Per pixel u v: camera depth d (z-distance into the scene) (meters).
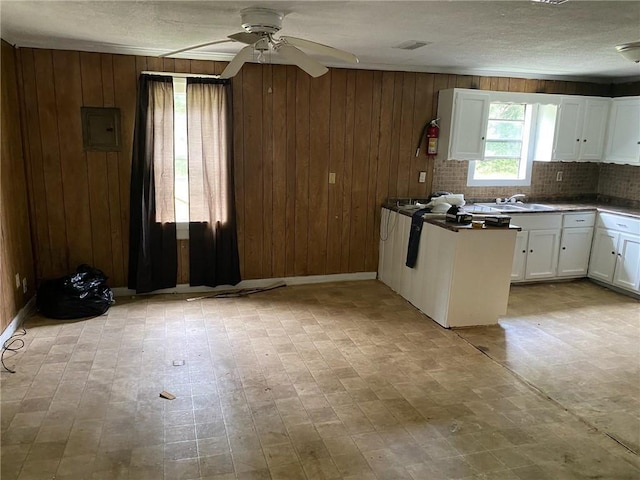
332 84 4.89
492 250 4.07
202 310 4.39
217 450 2.45
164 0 2.73
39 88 4.15
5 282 3.62
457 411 2.87
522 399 3.02
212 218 4.70
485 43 3.81
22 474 2.24
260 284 5.11
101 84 4.27
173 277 4.75
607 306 4.75
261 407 2.85
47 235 4.40
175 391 3.00
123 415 2.73
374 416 2.79
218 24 3.32
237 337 3.83
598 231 5.36
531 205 5.54
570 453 2.50
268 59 4.56
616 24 3.12
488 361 3.53
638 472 2.36
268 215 4.98
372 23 3.21
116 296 4.66
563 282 5.50
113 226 4.54
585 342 3.90
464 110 5.00
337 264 5.33
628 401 3.02
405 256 4.80
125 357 3.43
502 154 5.68
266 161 4.86
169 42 3.95
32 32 3.67
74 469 2.28
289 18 3.09
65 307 4.04
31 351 3.48
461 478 2.29
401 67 4.99
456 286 4.04
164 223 4.60
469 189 5.57
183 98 4.50
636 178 5.54
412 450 2.49
